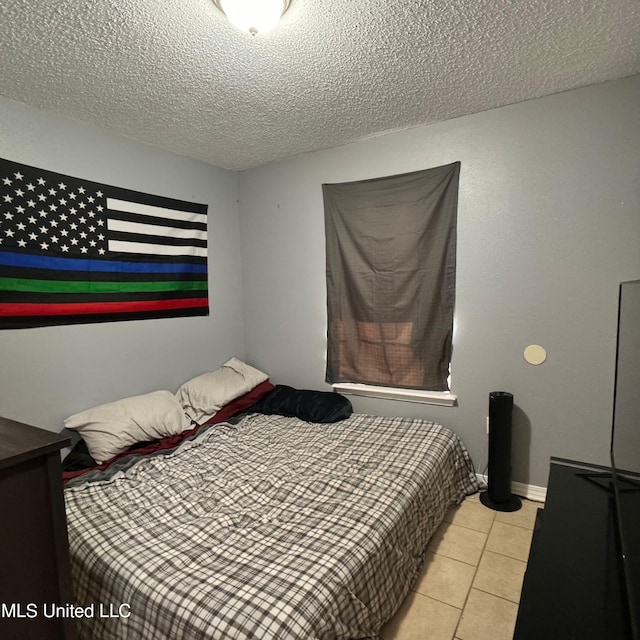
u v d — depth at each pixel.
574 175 2.13
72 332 2.29
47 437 0.94
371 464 2.05
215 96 2.03
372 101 2.14
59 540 0.94
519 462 2.40
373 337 2.79
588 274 2.14
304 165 2.98
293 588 1.19
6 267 2.02
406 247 2.61
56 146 2.20
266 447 2.32
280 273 3.21
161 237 2.76
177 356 2.91
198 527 1.56
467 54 1.72
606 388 2.14
